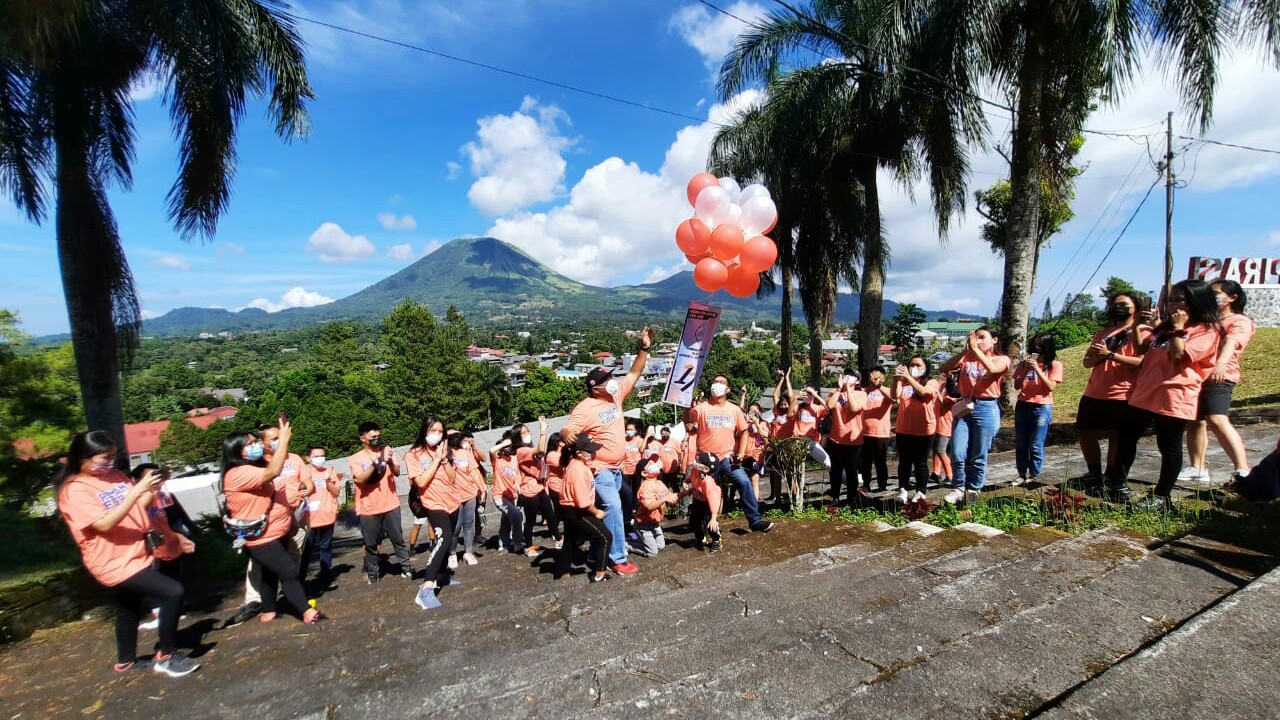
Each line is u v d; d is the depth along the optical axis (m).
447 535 4.64
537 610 3.79
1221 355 4.05
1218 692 1.88
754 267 5.62
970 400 5.47
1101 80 8.90
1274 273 10.36
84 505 3.31
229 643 3.93
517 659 2.82
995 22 8.73
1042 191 10.87
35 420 8.19
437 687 2.63
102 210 7.38
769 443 6.64
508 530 7.10
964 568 3.42
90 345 7.28
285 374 48.28
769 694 2.20
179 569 4.84
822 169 13.38
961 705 2.01
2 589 4.43
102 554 3.35
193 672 3.34
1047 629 2.46
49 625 4.64
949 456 6.66
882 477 6.98
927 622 2.67
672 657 2.62
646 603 3.46
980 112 9.25
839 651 2.47
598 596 3.99
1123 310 4.73
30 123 7.01
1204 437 4.83
